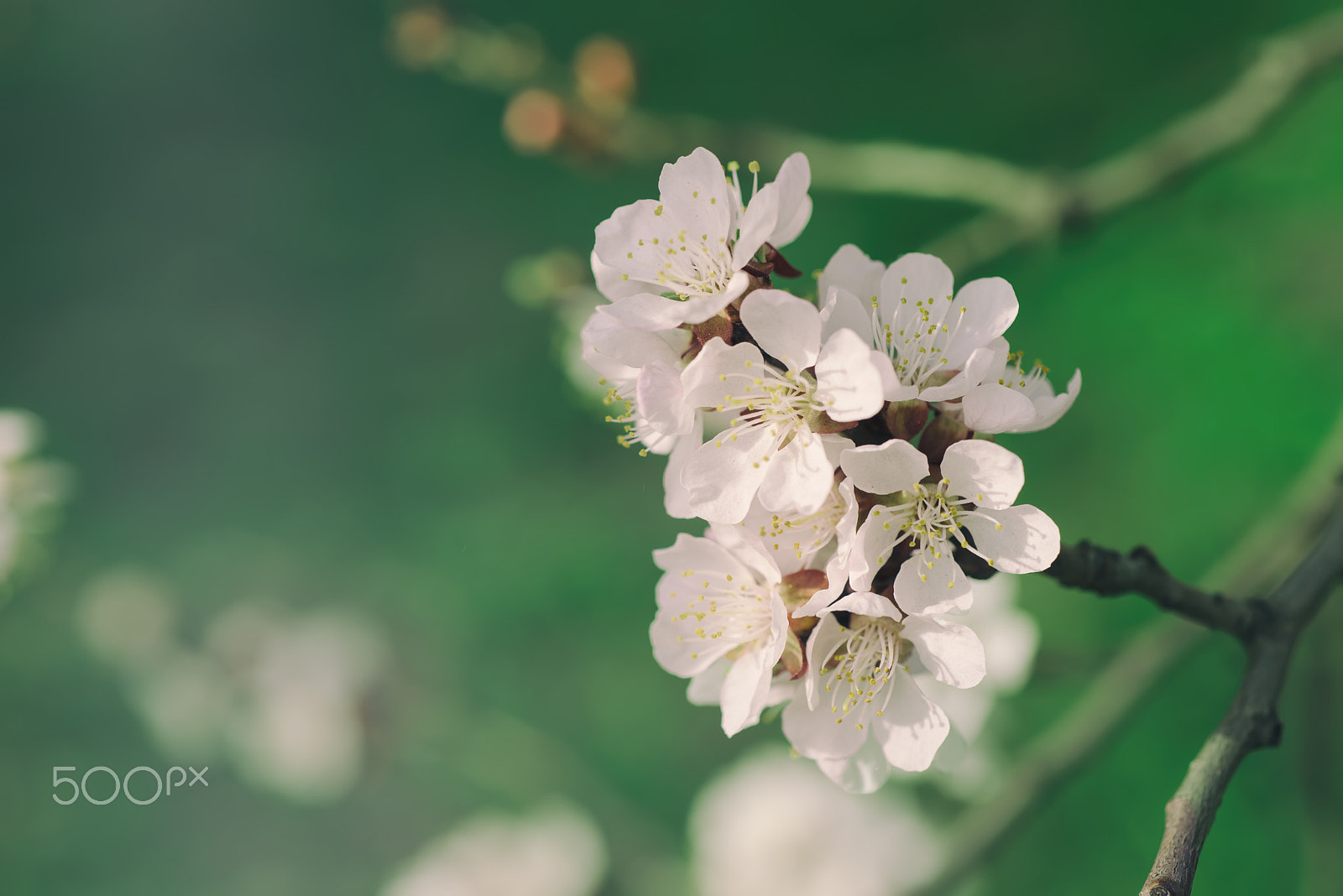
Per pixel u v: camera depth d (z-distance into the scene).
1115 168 0.60
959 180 0.62
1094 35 1.08
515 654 1.14
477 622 1.17
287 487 1.36
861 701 0.44
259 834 1.16
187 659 0.96
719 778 0.99
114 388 1.50
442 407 1.34
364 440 1.37
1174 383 0.84
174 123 1.64
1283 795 0.68
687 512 0.43
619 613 1.13
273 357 1.46
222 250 1.56
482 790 1.11
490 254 1.41
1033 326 0.92
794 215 0.43
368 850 1.14
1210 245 0.85
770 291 0.42
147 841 1.17
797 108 1.21
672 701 1.06
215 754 1.15
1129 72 1.04
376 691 0.89
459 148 1.48
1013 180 0.61
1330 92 0.83
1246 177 0.85
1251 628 0.45
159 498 1.40
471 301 1.39
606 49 0.69
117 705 1.22
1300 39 0.57
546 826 0.80
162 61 1.67
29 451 0.68
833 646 0.43
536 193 1.41
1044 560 0.43
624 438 0.44
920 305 0.43
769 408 0.43
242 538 1.34
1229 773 0.43
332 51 1.61
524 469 1.27
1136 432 0.85
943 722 0.43
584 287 0.63
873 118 1.16
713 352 0.42
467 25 0.77
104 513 1.41
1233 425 0.81
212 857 1.17
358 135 1.55
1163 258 0.87
